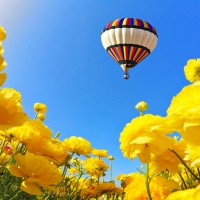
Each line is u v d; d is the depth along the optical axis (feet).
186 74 6.74
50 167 3.42
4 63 1.96
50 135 4.73
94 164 6.44
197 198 0.79
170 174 4.77
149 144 2.99
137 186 3.77
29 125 4.66
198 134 2.37
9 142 4.75
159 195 3.58
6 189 3.80
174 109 2.55
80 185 5.93
